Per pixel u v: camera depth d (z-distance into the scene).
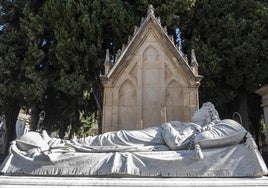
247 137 5.34
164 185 4.73
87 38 16.67
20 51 17.53
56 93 18.67
